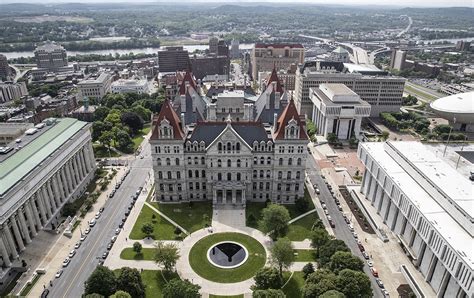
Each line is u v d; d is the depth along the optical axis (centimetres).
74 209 15075
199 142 15112
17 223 12406
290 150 14988
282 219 12925
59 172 15200
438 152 16862
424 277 11694
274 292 9544
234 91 19650
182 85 18162
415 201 12294
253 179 15688
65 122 18000
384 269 12144
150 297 10762
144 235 13675
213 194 15425
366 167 16338
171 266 11606
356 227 14425
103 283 10075
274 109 17488
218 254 12706
